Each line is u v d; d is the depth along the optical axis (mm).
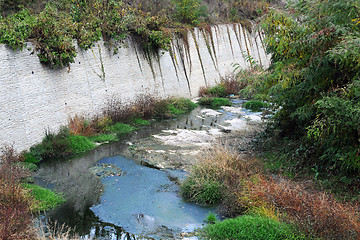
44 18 9625
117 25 12422
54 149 9266
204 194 6652
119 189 7324
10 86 8367
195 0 19188
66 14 11609
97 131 11102
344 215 4852
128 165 8648
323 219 4828
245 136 10648
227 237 5082
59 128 10055
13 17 9844
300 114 7410
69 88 10508
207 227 5531
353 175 6305
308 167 7191
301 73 7043
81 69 10992
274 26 7797
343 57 6160
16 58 8570
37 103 9281
